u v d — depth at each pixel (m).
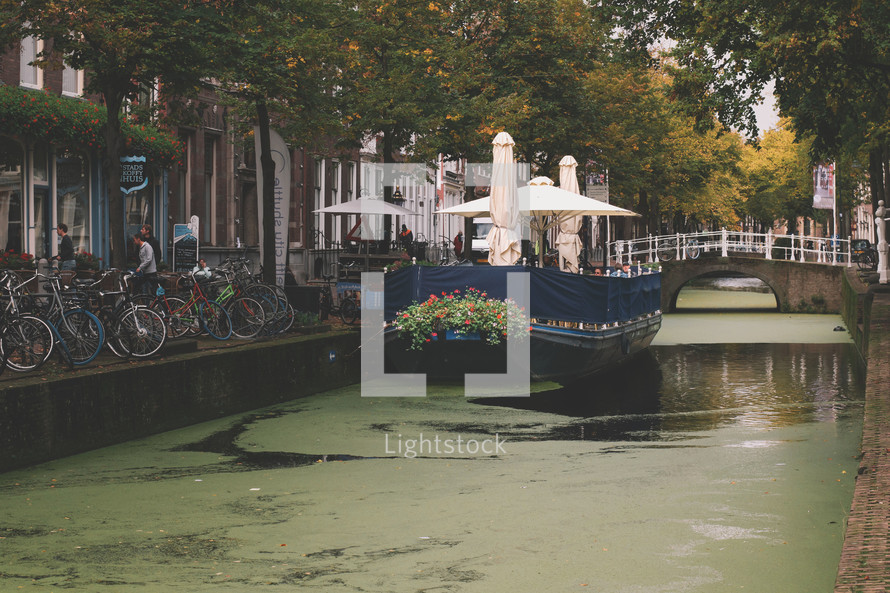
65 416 12.55
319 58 19.31
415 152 26.33
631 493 10.79
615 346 23.12
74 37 15.84
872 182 33.81
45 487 11.11
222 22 16.31
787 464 12.38
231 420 15.59
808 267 44.06
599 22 23.33
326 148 26.06
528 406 17.50
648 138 48.22
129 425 13.71
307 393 18.30
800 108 19.56
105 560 8.48
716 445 13.79
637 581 7.71
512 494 10.82
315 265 35.66
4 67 21.16
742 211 82.50
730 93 20.39
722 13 17.98
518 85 33.91
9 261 18.62
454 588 7.61
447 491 11.00
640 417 16.45
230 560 8.45
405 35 26.08
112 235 16.06
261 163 20.75
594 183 37.38
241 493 10.95
